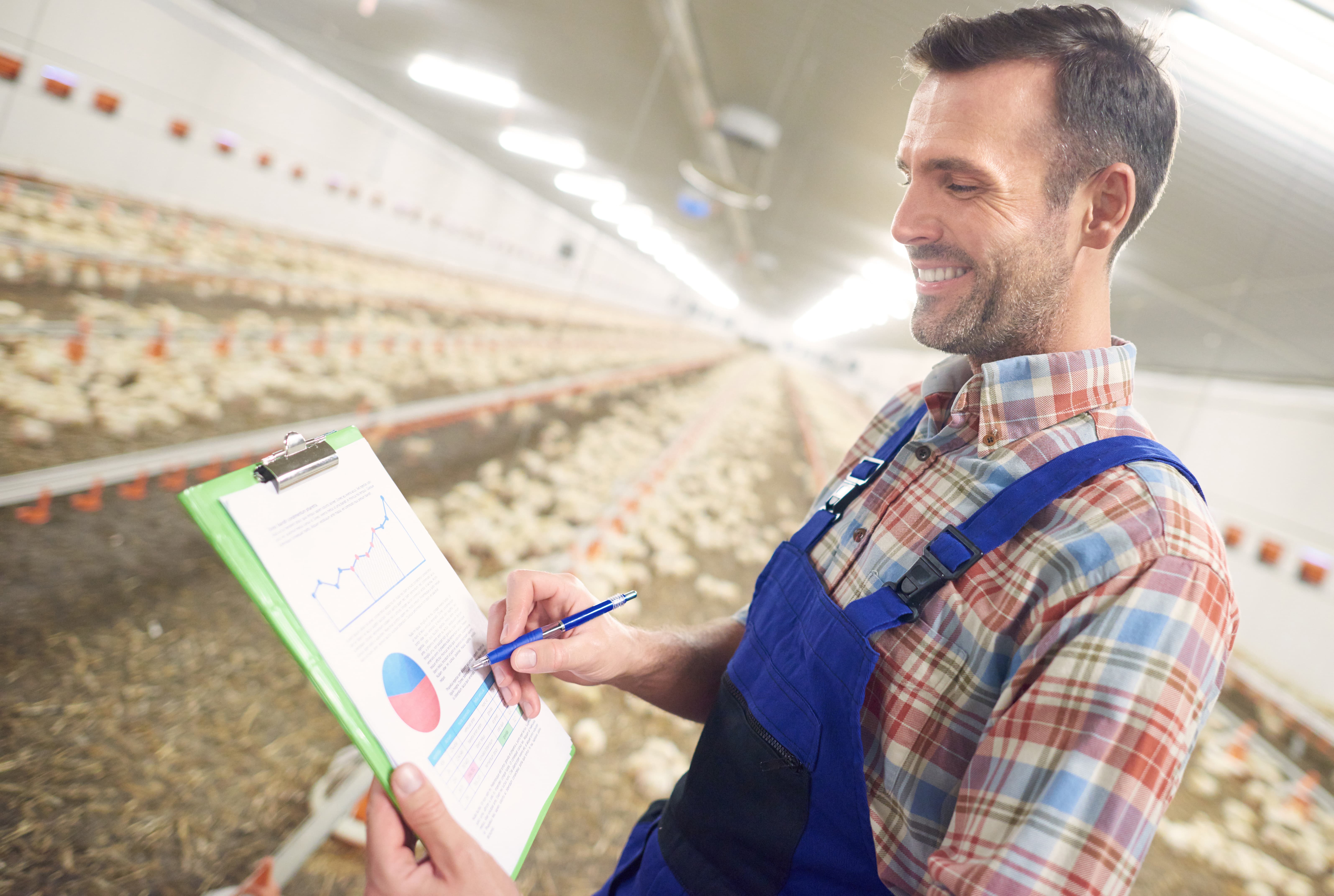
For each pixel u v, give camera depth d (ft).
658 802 3.76
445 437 18.89
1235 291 18.34
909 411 3.67
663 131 29.25
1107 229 2.64
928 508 2.72
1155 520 2.20
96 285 17.98
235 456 13.69
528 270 65.36
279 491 2.21
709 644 3.84
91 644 8.32
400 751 2.14
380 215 42.04
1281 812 13.64
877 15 14.17
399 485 15.03
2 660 7.61
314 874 6.53
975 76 2.63
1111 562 2.16
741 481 24.77
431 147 45.27
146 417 13.35
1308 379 22.34
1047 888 1.84
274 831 6.89
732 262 68.95
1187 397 27.81
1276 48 9.57
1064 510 2.37
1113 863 1.84
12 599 8.42
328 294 28.55
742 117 22.22
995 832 2.00
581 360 39.06
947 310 2.78
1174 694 1.95
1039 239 2.62
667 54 19.70
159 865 6.21
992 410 2.67
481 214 54.54
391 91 36.04
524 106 32.37
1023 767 2.03
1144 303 23.27
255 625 9.77
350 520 2.45
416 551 2.75
